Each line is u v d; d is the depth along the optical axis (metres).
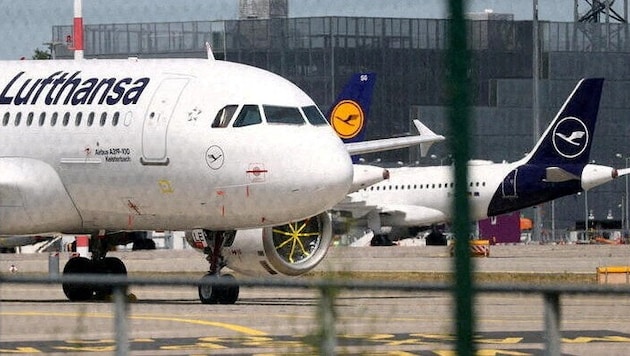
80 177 107.50
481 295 38.16
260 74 107.06
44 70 113.19
